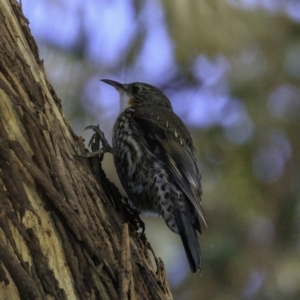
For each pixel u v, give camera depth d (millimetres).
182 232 8430
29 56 6566
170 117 9320
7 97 5801
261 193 14188
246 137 14086
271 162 14180
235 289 13805
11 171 5426
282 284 13883
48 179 5770
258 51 13883
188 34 12469
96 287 5598
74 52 12242
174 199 8484
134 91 10008
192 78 14062
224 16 12672
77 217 5637
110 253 5969
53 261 5375
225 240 14008
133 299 5844
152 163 8586
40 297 5066
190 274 14047
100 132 7680
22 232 5242
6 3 6605
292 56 14039
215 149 14039
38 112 6102
